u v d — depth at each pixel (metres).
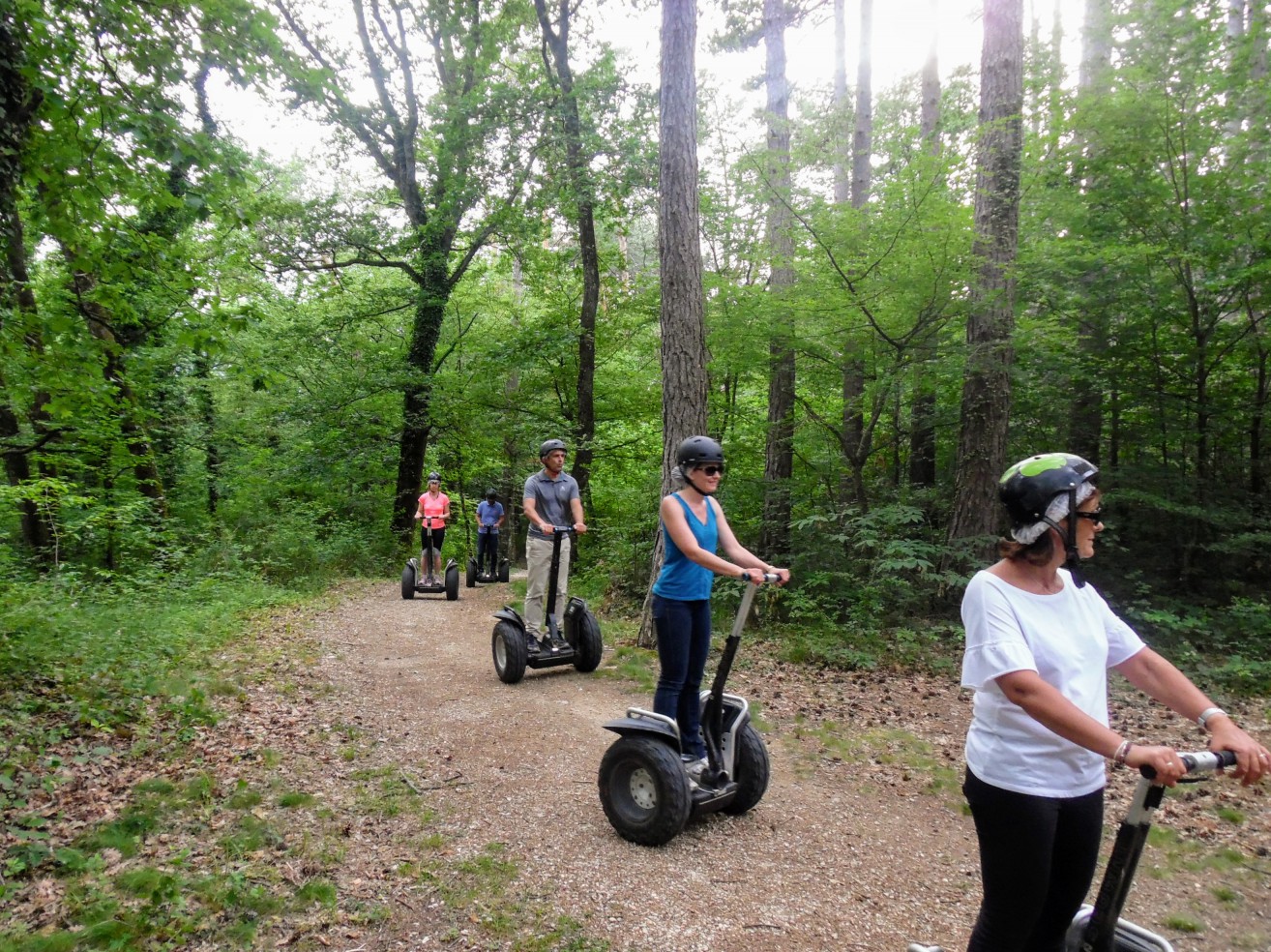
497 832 3.69
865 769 4.68
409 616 10.08
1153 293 8.18
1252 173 7.81
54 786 3.75
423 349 17.58
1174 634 7.36
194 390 15.21
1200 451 8.65
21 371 7.45
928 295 7.98
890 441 10.17
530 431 16.11
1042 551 1.82
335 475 17.31
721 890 3.19
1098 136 8.41
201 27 5.62
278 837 3.52
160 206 6.20
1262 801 4.19
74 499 9.57
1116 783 4.52
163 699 5.26
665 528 3.57
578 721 5.46
